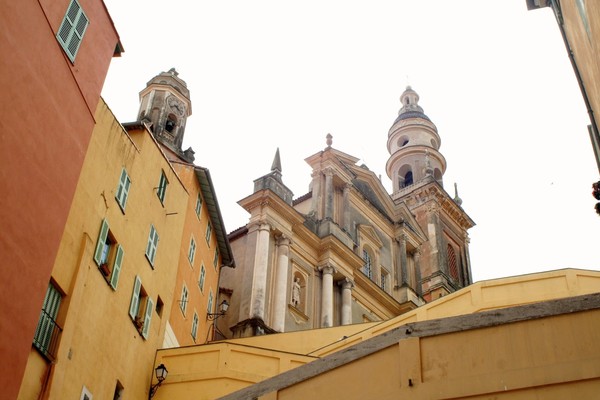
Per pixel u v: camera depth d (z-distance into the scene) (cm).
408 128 7025
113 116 2180
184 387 2295
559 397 1027
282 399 1259
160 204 2539
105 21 1869
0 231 1359
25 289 1433
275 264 3650
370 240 4425
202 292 3059
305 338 2780
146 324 2267
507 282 2456
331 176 4288
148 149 2470
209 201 3158
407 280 4556
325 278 3856
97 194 2008
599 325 1062
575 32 1521
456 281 5894
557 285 2403
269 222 3709
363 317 4044
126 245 2173
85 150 1723
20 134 1442
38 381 1598
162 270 2483
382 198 4819
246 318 3362
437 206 6072
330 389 1215
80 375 1784
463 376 1100
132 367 2141
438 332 1158
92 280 1902
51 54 1586
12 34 1434
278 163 3988
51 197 1550
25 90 1470
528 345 1089
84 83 1738
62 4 1652
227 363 2334
